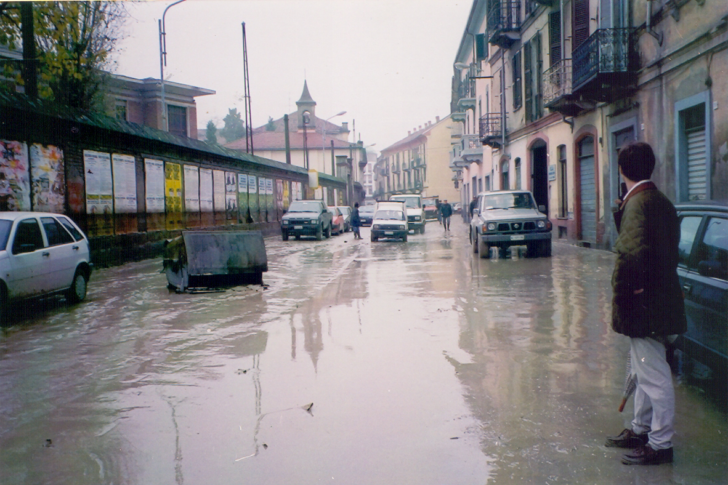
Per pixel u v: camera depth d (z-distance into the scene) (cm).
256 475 364
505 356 630
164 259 1262
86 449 411
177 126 4512
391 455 388
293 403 495
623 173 392
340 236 3556
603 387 520
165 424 455
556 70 2100
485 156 3831
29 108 1463
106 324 870
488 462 374
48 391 549
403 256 1927
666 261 368
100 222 1811
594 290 1055
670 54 1334
